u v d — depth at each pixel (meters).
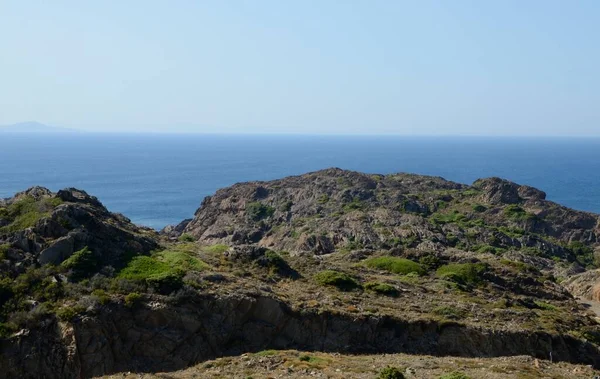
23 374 27.98
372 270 48.12
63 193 43.25
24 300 30.80
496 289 46.78
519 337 35.06
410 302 38.78
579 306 48.91
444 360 30.77
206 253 43.00
